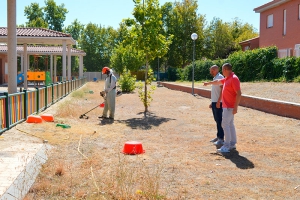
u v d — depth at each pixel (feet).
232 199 15.90
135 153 23.98
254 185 17.78
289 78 68.74
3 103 30.40
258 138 29.50
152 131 33.30
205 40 174.70
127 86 85.10
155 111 48.55
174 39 164.25
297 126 34.65
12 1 38.04
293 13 85.40
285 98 49.70
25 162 20.06
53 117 38.55
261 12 100.73
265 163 21.86
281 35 90.99
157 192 16.06
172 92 83.71
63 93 66.13
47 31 79.82
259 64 77.56
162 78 160.35
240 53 85.76
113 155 23.57
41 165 20.30
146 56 49.47
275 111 42.57
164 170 20.17
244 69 81.20
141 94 49.80
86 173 19.35
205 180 18.44
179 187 17.37
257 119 39.58
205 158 23.06
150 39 47.93
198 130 33.78
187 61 170.71
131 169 20.02
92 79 180.55
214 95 26.91
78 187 17.24
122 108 52.08
